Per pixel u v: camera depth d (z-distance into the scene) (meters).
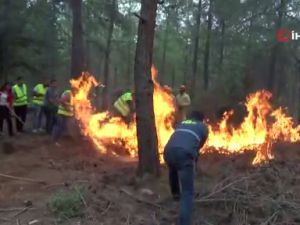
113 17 31.06
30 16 27.12
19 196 8.18
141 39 9.25
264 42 31.62
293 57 32.81
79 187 8.07
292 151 12.73
